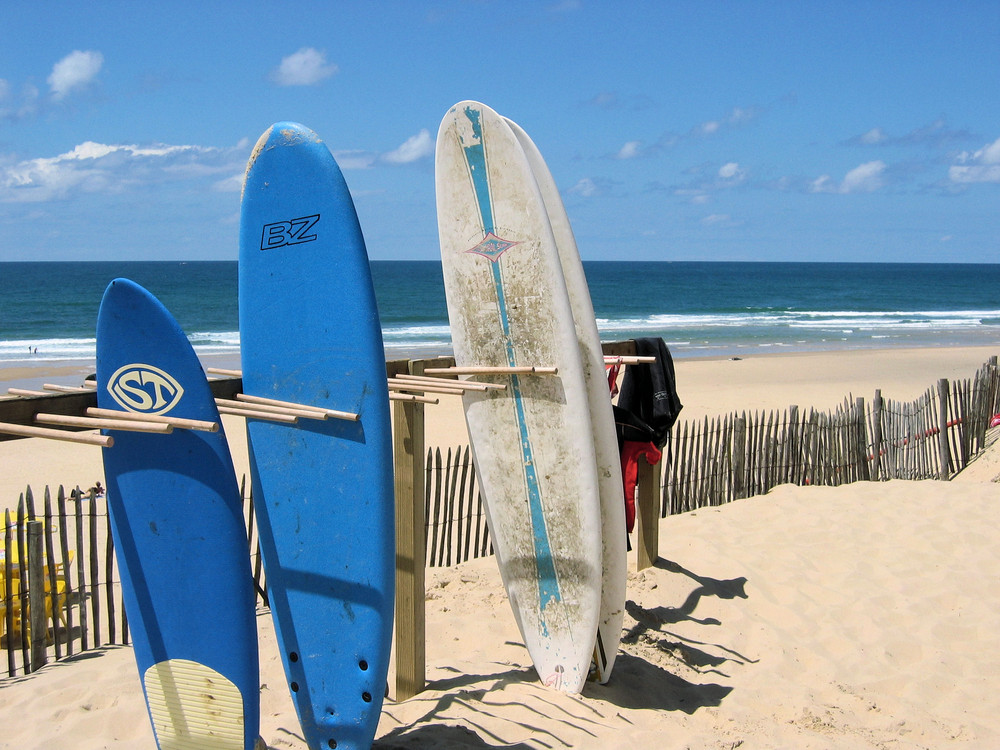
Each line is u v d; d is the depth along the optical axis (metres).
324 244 3.12
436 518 5.54
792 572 5.62
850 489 7.54
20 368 21.59
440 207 4.18
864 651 4.61
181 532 2.76
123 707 3.55
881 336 33.88
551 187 3.97
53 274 97.19
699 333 35.31
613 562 3.93
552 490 3.95
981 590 5.37
